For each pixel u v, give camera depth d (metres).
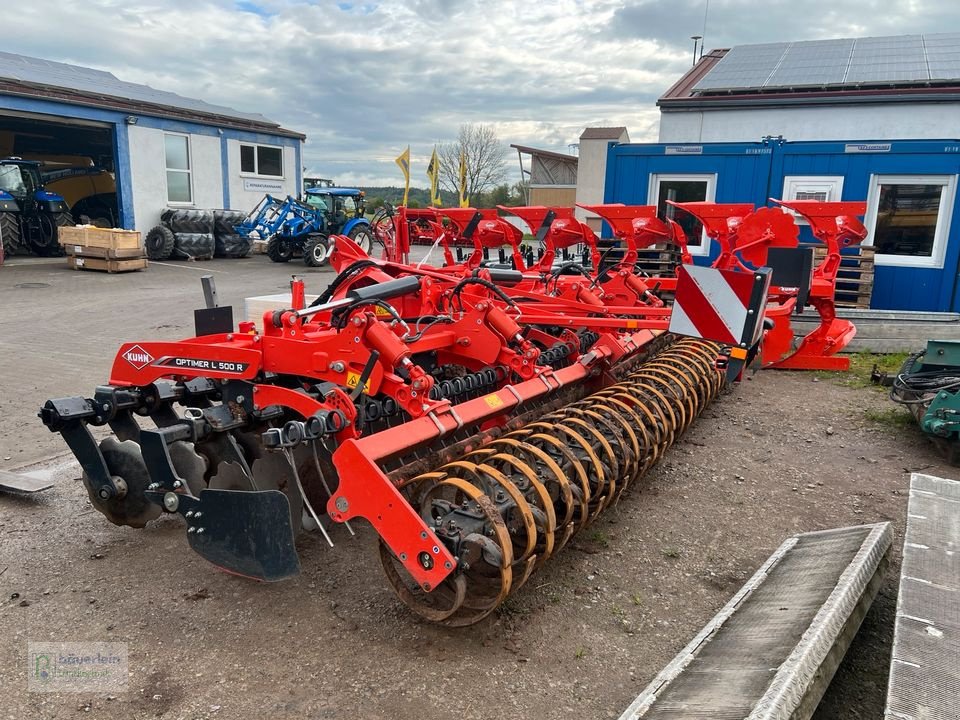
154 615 3.49
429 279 5.04
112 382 4.38
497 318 4.47
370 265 5.16
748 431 6.31
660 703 2.59
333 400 3.60
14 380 7.41
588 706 2.88
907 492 5.02
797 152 10.38
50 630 3.36
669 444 4.87
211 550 3.57
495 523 3.04
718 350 6.54
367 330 3.58
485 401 3.96
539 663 3.13
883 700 2.91
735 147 10.68
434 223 9.51
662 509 4.70
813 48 16.47
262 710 2.83
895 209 10.13
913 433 6.25
